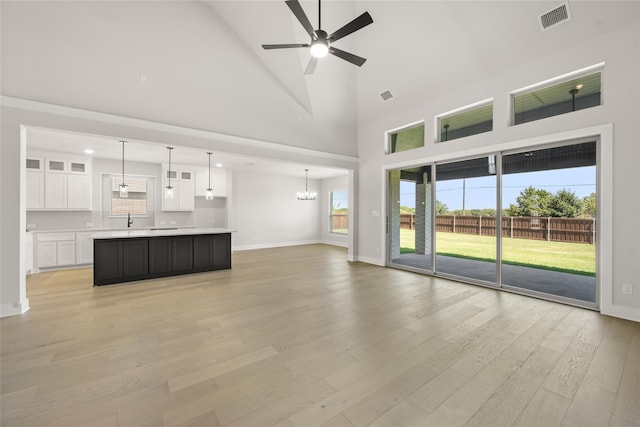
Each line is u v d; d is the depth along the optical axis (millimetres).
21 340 2473
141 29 3838
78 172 5930
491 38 3580
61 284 4402
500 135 3957
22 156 3113
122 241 4504
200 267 5242
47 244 5398
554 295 3574
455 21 3590
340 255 7332
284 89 5227
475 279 4441
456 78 4277
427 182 5461
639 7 2748
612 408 1595
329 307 3338
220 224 8383
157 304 3453
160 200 7250
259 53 4824
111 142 5023
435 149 4828
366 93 5352
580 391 1751
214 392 1756
